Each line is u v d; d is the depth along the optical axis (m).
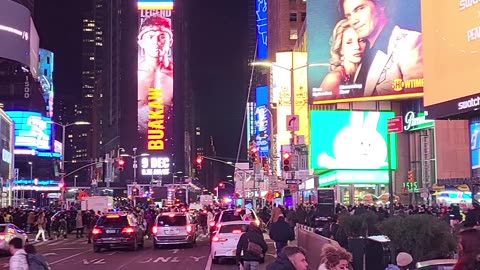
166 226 32.19
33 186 107.62
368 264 11.75
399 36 66.06
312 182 63.31
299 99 81.62
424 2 34.69
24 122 132.88
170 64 178.50
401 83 65.44
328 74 70.19
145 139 174.00
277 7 116.50
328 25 70.94
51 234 47.22
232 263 23.73
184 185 124.25
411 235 10.23
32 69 104.50
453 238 10.21
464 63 30.53
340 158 61.62
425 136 66.69
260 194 74.75
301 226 25.34
